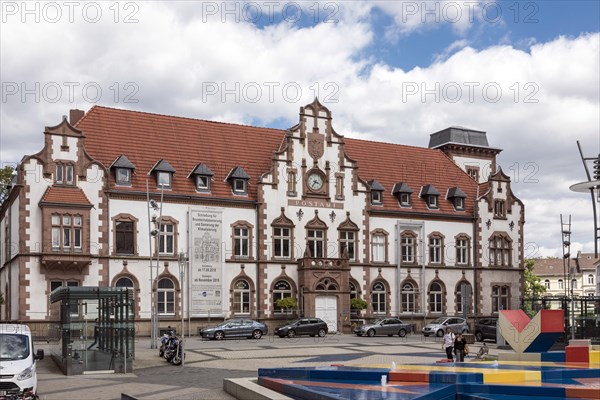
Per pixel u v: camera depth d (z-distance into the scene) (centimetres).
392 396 1797
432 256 6438
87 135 5419
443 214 6481
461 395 1914
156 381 2756
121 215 5178
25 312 4781
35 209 4878
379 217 6231
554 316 2808
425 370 2211
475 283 6569
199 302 5378
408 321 6228
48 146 4959
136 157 5456
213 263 5459
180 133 5834
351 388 1952
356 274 6044
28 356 2131
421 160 6919
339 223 6000
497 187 6800
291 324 5241
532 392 1855
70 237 4934
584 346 2705
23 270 4803
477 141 7675
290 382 2123
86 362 3055
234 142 6009
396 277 6234
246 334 5047
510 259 6781
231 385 2266
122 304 3097
